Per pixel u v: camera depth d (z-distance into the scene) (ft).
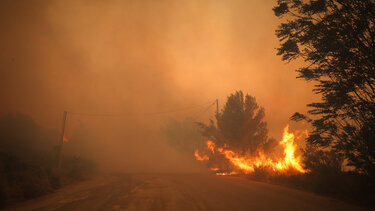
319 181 34.65
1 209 29.66
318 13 34.42
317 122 32.71
